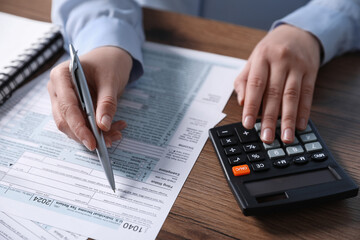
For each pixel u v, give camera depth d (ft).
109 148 1.58
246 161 1.47
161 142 1.62
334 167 1.44
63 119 1.58
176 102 1.82
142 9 2.40
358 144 1.61
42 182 1.44
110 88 1.63
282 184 1.39
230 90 1.89
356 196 1.41
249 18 3.76
